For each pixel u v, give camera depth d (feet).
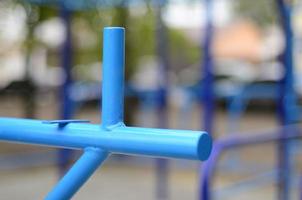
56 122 3.84
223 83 34.32
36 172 18.52
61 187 3.71
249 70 45.47
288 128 11.59
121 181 17.66
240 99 22.33
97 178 18.04
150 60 37.70
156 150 3.29
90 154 3.63
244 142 8.89
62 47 16.51
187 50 43.80
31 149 22.74
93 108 32.07
